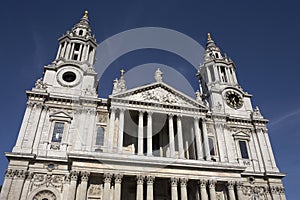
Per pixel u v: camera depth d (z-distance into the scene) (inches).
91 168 1664.6
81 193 1577.3
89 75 2253.9
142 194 1662.2
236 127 2306.8
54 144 1841.8
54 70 2239.2
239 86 2647.6
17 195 1583.4
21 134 1809.8
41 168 1724.9
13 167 1664.6
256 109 2444.6
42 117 1934.1
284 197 2009.1
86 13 2982.3
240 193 1839.3
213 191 1787.6
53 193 1665.8
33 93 1979.6
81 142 1831.9
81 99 2018.9
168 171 1776.6
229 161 2044.8
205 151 2012.8
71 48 2495.1
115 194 1617.9
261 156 2194.9
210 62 2787.9
